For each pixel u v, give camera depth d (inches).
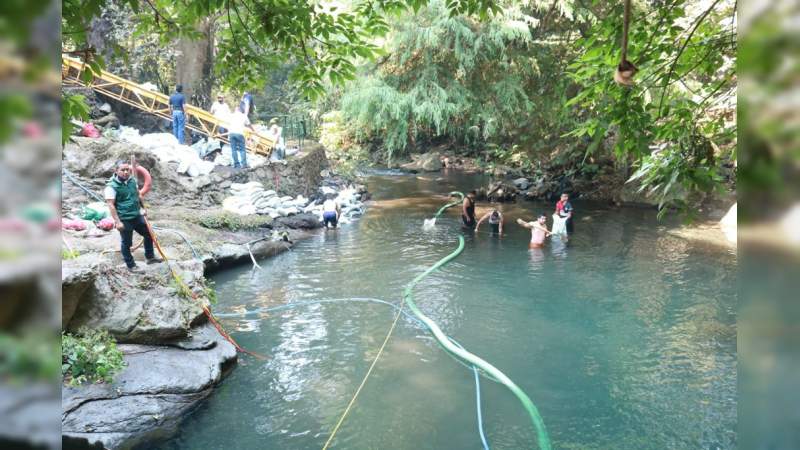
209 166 605.0
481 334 337.1
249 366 292.2
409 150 1302.9
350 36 196.1
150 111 682.8
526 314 370.0
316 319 359.9
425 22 752.3
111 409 230.1
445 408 251.9
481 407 253.0
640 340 328.2
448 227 639.8
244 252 482.9
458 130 995.9
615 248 544.7
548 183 865.5
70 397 229.3
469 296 405.4
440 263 479.2
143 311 279.3
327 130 1112.2
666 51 166.4
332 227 628.4
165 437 225.8
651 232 613.3
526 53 806.5
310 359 301.4
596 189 839.1
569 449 222.2
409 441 226.4
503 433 232.4
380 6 213.6
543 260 502.0
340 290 416.5
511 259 505.4
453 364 296.5
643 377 282.7
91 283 272.7
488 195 830.5
